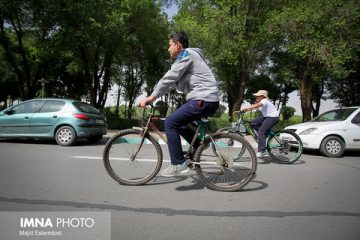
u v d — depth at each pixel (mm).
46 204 4301
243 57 22062
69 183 5367
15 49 28156
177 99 31922
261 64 25594
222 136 5164
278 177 6352
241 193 5043
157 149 5406
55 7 18875
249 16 20938
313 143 9773
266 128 8008
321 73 21828
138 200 4551
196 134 5203
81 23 19344
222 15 19672
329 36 19625
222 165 5145
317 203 4582
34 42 24906
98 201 4469
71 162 7328
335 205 4504
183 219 3861
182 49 5195
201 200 4609
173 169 5082
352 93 33406
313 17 18906
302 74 23219
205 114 4926
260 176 6414
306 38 19562
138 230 3523
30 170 6348
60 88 38219
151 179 5395
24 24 21969
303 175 6617
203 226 3660
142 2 20906
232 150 5195
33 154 8477
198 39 19562
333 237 3414
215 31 19781
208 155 5164
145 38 24391
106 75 24562
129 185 5348
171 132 5008
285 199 4750
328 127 9789
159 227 3613
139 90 31859
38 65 30578
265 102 8062
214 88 4922
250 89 36031
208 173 5180
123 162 5430
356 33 20016
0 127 11164
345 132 9758
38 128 10898
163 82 4871
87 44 20594
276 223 3787
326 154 9750
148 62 28969
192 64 4883
